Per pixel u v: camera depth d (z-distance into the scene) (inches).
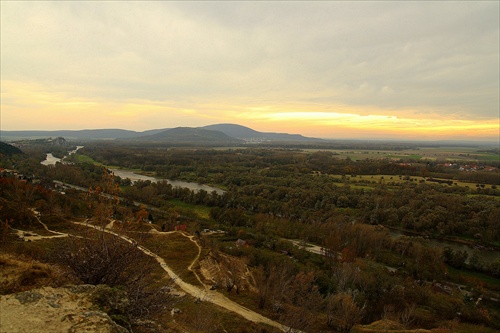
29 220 2060.8
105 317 387.5
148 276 606.5
